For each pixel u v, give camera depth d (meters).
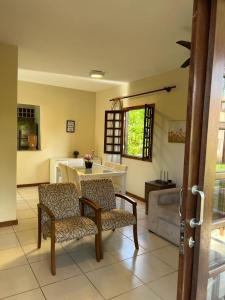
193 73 1.08
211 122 1.11
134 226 2.92
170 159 4.30
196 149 1.14
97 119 6.70
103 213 2.92
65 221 2.63
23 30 2.77
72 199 2.89
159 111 4.54
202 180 1.14
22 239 3.07
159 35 2.80
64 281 2.25
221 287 1.37
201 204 1.14
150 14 2.34
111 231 3.44
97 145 6.71
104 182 3.21
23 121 6.09
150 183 4.16
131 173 5.36
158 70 4.29
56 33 2.83
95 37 2.91
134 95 5.14
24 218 3.79
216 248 1.30
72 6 2.23
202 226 1.17
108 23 2.54
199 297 1.20
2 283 2.19
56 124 6.22
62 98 6.24
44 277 2.30
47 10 2.31
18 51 3.46
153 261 2.66
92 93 6.70
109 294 2.10
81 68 4.28
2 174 3.38
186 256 1.18
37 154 6.01
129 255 2.78
